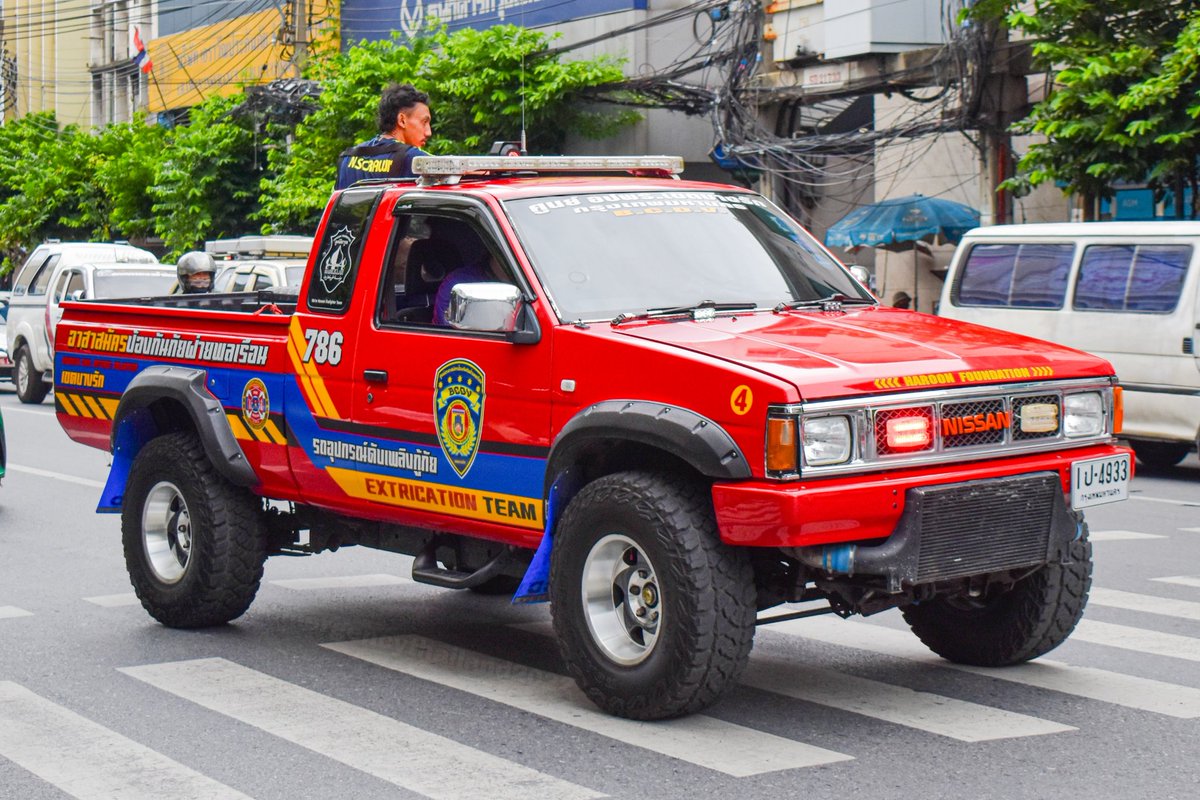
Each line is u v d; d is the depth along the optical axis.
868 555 5.04
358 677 6.30
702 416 5.10
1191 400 12.62
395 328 6.21
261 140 32.66
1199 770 4.87
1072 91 15.64
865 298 6.45
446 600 8.06
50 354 21.72
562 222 6.04
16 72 50.66
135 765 5.07
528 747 5.21
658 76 23.00
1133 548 9.39
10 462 14.52
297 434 6.64
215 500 7.03
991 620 6.14
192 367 7.18
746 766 4.94
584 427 5.33
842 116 23.62
